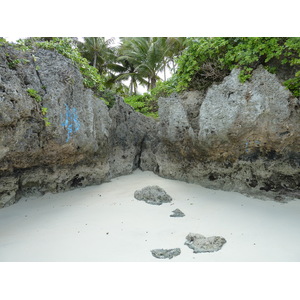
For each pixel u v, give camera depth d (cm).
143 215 497
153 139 855
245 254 357
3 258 342
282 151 561
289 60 531
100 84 755
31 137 495
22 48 521
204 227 445
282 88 528
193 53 652
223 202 559
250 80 557
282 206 525
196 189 647
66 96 546
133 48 2011
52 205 548
